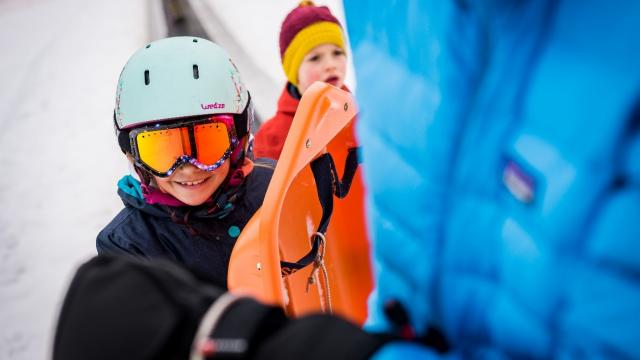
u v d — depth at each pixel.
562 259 0.27
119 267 0.40
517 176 0.29
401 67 0.39
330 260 1.18
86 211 3.88
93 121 5.92
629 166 0.25
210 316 0.36
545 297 0.29
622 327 0.26
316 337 0.34
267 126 2.79
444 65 0.35
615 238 0.25
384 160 0.41
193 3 12.06
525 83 0.29
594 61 0.26
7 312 2.85
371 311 0.48
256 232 0.94
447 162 0.35
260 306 0.37
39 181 4.55
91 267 0.42
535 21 0.29
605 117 0.25
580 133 0.26
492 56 0.32
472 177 0.33
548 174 0.28
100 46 9.56
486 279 0.33
